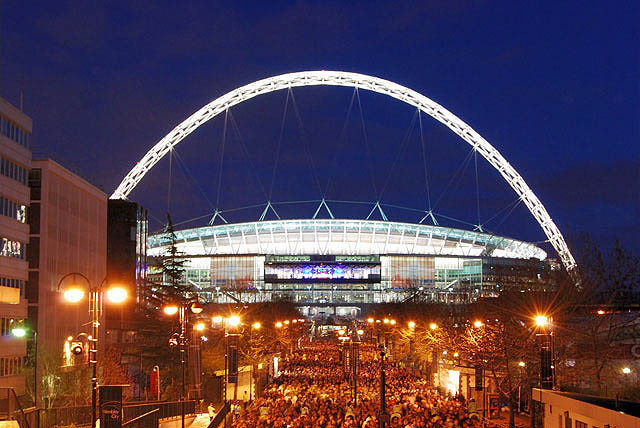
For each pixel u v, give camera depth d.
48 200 84.56
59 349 76.62
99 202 104.75
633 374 64.00
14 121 76.88
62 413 51.12
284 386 80.56
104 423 34.47
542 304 71.62
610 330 63.41
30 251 82.69
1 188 73.50
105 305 104.75
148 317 101.12
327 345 180.38
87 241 99.06
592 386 64.00
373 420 49.62
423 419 52.69
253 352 93.94
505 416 67.06
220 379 63.91
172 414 54.50
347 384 84.44
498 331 66.56
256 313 146.88
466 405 65.38
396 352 127.81
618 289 72.44
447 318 118.81
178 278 107.81
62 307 87.38
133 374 88.00
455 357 84.00
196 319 71.69
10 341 73.12
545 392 45.28
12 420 40.59
